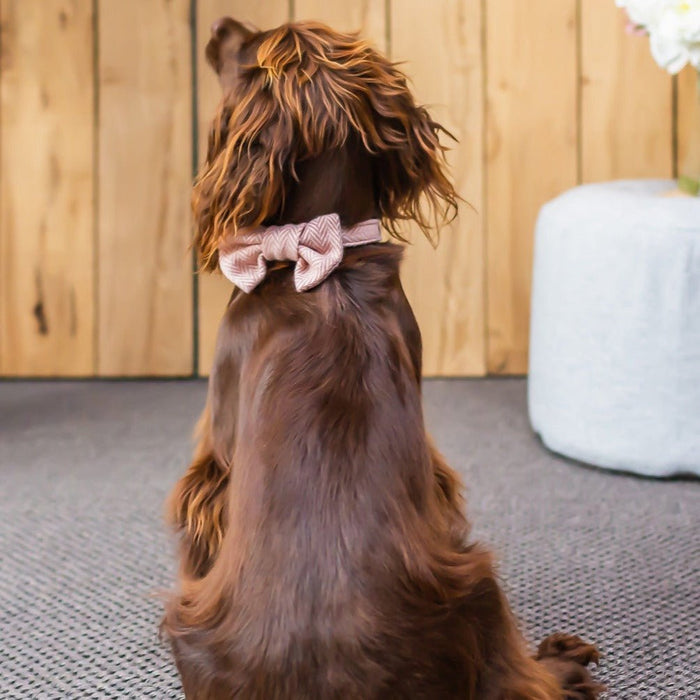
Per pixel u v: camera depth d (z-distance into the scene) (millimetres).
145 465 2168
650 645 1440
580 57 2643
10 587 1631
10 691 1349
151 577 1663
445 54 2646
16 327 2756
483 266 2711
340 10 2641
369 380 1068
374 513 1028
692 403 1987
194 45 2646
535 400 2254
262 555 1028
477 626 1061
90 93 2666
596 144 2670
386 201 1180
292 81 1064
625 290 1992
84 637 1481
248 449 1065
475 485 2039
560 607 1548
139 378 2775
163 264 2729
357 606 1003
